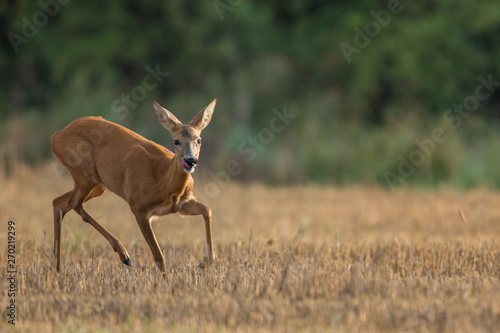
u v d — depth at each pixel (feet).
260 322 66.85
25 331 65.21
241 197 185.16
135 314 69.82
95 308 72.13
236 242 108.68
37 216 149.28
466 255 99.30
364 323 65.21
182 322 66.69
